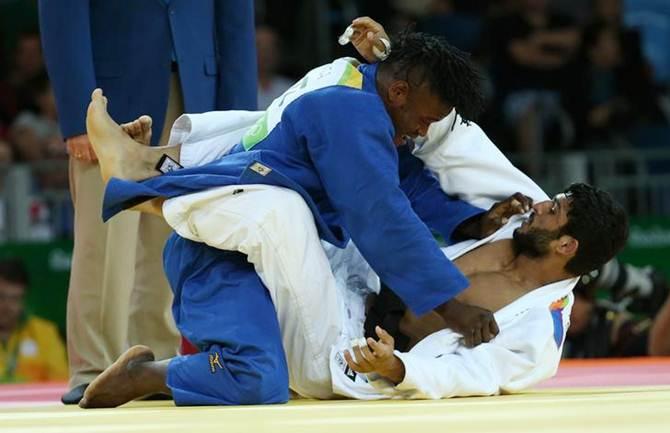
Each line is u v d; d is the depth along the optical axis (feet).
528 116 112.16
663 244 91.15
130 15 50.60
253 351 38.60
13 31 113.60
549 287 42.98
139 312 52.90
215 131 42.80
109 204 40.60
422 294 39.37
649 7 124.36
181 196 40.45
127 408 38.22
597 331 76.38
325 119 39.88
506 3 116.57
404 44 40.93
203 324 39.47
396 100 40.78
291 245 39.68
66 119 49.21
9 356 83.76
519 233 43.37
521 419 29.40
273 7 114.73
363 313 42.45
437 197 44.91
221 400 38.58
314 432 28.35
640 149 111.14
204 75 52.24
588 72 114.73
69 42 48.91
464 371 39.83
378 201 39.06
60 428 29.55
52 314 85.61
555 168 99.86
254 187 39.93
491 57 114.42
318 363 40.45
